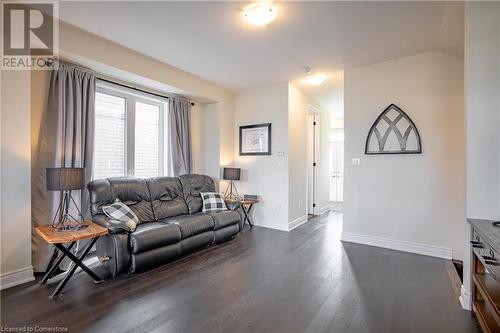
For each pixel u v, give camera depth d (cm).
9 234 225
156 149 413
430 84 314
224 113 477
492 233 154
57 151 272
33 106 268
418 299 211
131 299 209
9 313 187
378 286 234
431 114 313
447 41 278
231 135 494
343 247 344
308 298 213
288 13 232
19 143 230
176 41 289
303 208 494
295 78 413
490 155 188
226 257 307
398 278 251
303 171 493
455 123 301
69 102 284
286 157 436
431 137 313
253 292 222
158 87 379
